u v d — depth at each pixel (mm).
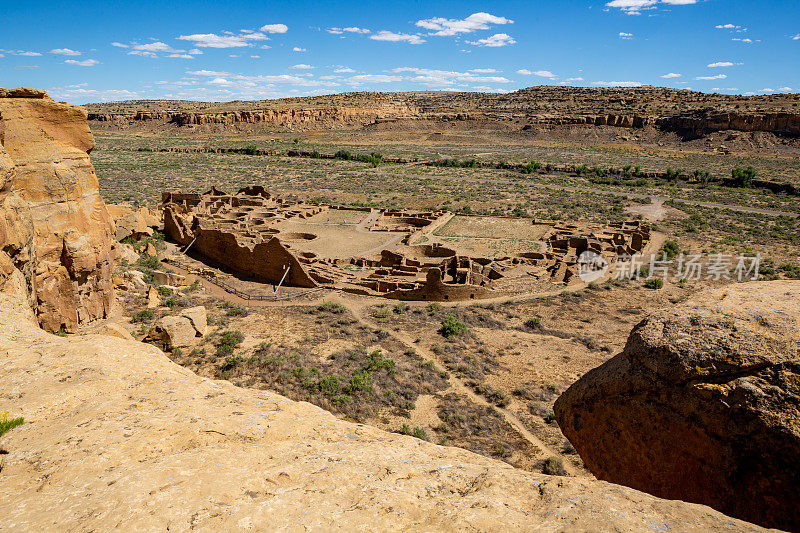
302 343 33031
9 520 5062
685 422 6926
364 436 7594
